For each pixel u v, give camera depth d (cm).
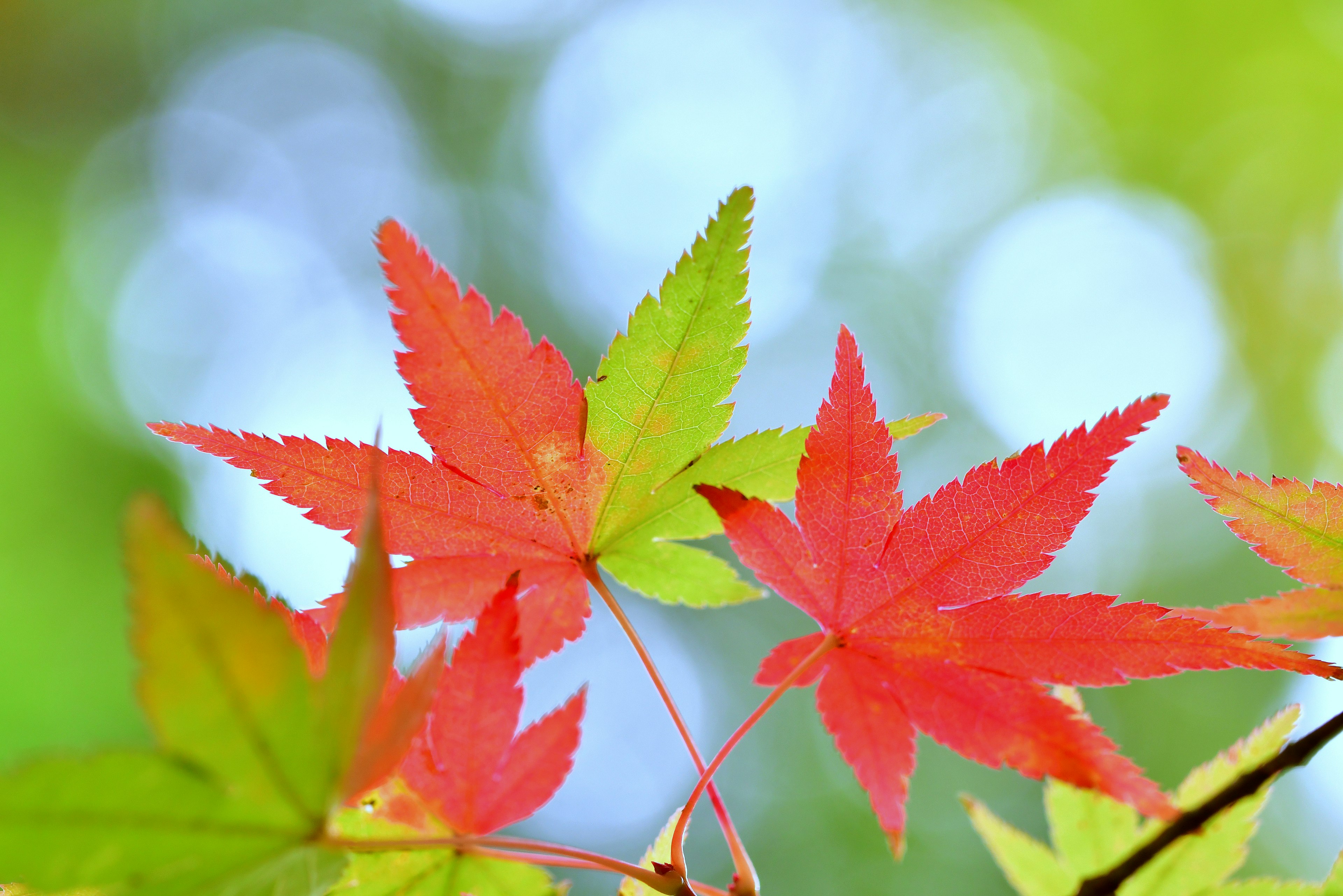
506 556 53
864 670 52
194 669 48
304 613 52
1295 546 52
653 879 51
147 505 48
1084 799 54
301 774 49
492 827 51
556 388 52
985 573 52
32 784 48
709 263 52
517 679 52
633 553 53
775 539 52
